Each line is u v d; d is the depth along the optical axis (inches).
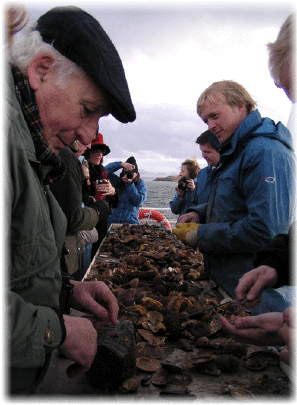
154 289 64.7
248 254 71.8
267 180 64.2
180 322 48.7
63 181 83.6
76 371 34.7
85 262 133.6
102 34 33.5
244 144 71.9
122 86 33.6
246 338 40.0
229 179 73.9
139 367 39.3
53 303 33.6
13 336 26.8
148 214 249.8
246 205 71.4
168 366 38.7
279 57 41.5
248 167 68.4
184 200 187.6
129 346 37.0
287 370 39.3
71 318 33.4
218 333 47.3
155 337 46.4
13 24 31.7
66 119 33.1
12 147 28.7
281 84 43.8
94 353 33.6
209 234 71.3
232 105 74.0
